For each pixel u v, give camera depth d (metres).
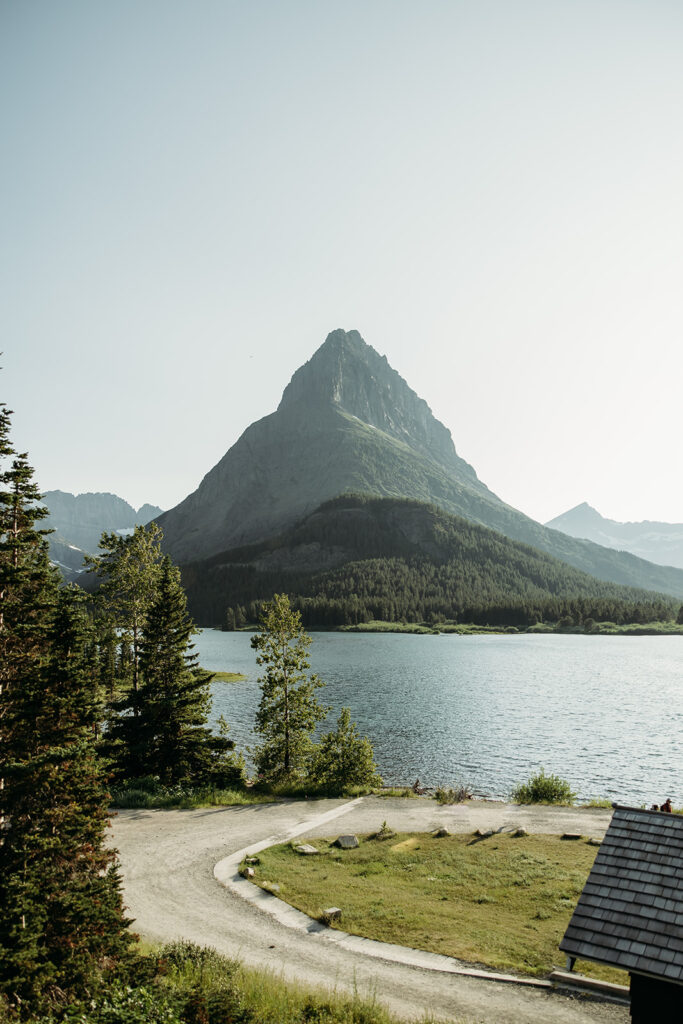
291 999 15.95
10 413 22.48
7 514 22.36
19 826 17.78
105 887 17.98
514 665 140.00
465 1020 16.03
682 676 122.00
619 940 14.75
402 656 159.38
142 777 40.88
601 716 80.06
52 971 14.71
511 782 51.44
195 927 22.08
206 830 33.62
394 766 56.38
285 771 45.06
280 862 28.73
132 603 56.84
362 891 25.39
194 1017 13.59
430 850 30.34
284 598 46.78
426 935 21.44
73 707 21.02
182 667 42.69
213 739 43.25
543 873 26.89
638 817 17.69
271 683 45.69
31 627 21.62
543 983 18.16
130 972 16.14
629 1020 16.23
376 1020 15.25
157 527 59.59
